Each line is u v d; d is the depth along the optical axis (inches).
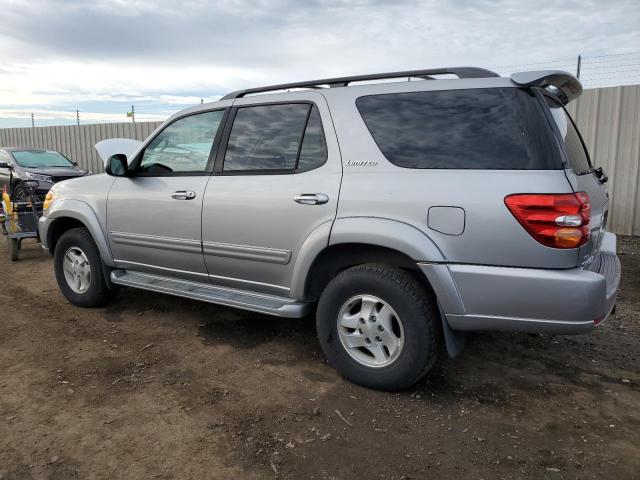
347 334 133.0
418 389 132.4
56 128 669.9
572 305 106.9
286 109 145.5
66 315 190.4
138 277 180.1
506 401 126.6
